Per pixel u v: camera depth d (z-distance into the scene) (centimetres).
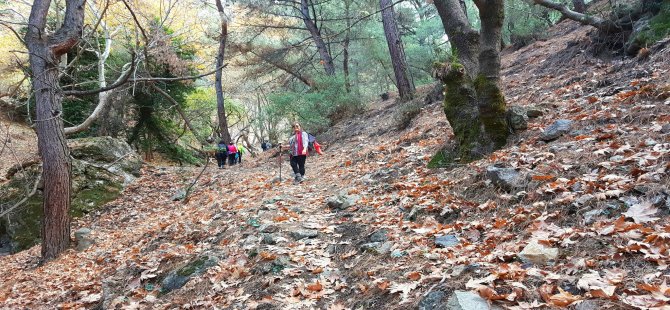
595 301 239
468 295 276
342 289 388
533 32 1639
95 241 965
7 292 732
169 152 2456
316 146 977
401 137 1052
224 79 2986
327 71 2078
